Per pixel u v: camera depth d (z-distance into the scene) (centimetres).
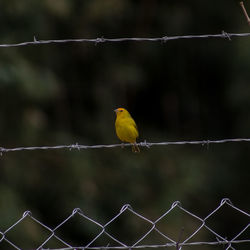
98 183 1444
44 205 1393
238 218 1619
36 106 1431
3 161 1335
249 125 1587
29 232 1232
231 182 1627
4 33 1335
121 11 1512
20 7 1305
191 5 1664
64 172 1398
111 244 1403
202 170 1574
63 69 1593
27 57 1384
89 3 1477
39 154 1389
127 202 1444
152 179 1514
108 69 1616
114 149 1539
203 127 1770
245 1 1514
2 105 1324
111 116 1609
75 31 1547
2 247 1204
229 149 1691
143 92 1758
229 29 1642
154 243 1384
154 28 1669
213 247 1505
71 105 1605
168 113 1773
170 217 1431
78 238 1405
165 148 1631
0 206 1228
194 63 1745
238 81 1508
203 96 1780
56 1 1348
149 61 1716
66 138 1442
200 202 1560
